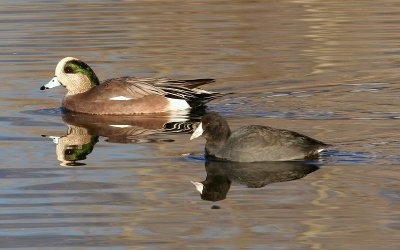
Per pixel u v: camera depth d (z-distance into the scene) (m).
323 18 24.72
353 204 11.64
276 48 21.77
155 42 22.31
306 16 24.98
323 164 13.28
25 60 20.80
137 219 11.31
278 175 12.90
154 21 24.44
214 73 19.70
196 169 13.31
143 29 23.56
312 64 20.33
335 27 23.66
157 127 16.38
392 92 17.95
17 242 10.64
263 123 15.88
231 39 22.59
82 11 25.70
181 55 21.20
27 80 19.31
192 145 14.80
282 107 17.06
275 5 26.56
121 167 13.55
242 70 19.92
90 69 18.22
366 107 16.84
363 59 20.67
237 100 17.70
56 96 18.81
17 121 16.64
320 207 11.57
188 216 11.40
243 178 12.84
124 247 10.44
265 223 11.10
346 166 13.16
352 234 10.71
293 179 12.70
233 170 13.21
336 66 20.08
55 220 11.32
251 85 18.75
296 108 16.94
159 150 14.50
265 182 12.62
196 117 17.20
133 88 17.75
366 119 15.92
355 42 22.17
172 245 10.47
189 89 17.70
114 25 23.91
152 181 12.80
